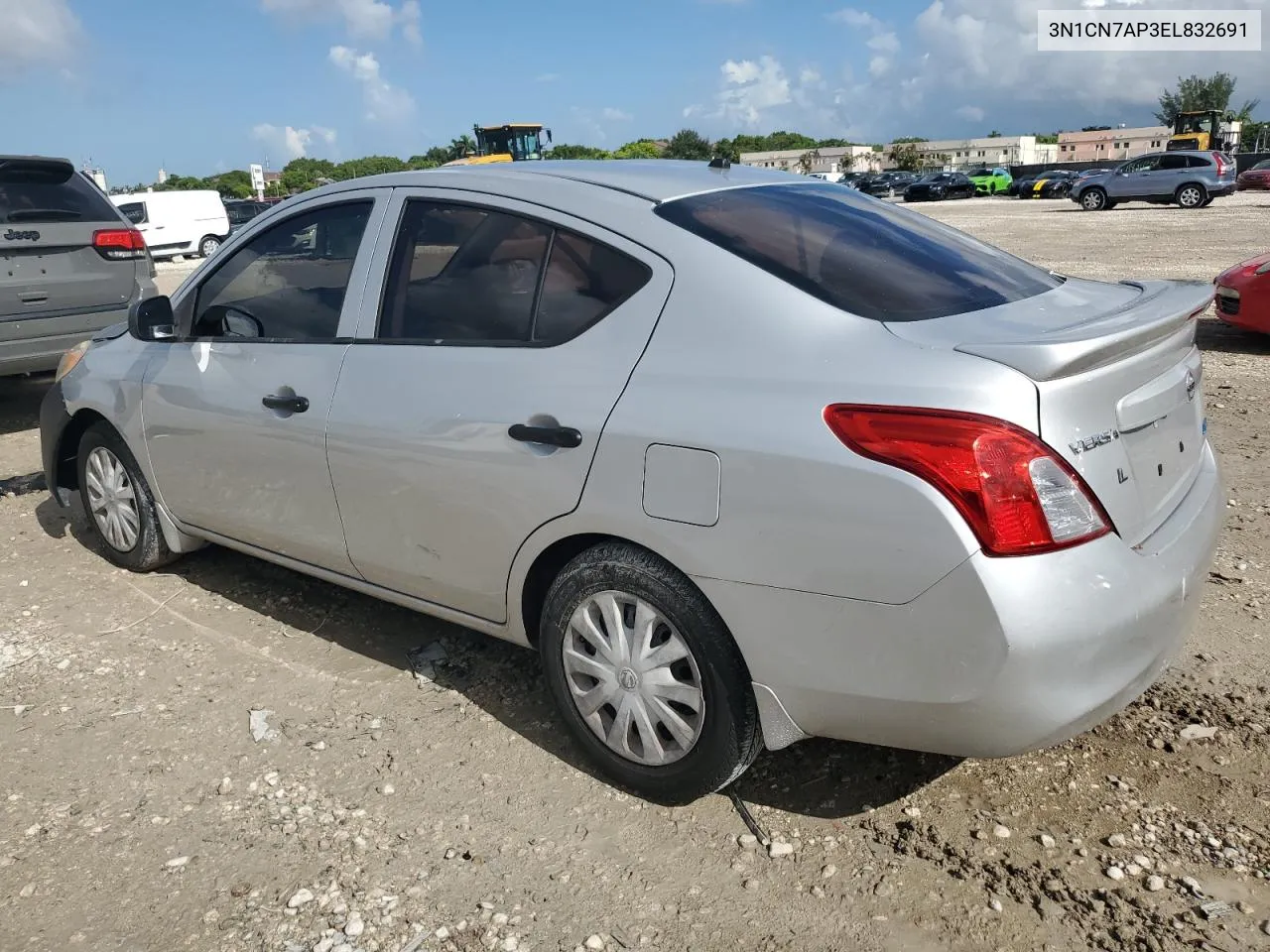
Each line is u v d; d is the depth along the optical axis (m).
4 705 3.44
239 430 3.63
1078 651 2.16
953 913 2.37
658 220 2.76
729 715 2.56
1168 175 28.27
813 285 2.54
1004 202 41.12
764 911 2.40
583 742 2.92
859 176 58.59
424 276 3.18
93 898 2.52
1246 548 4.34
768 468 2.33
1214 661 3.39
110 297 7.20
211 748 3.15
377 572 3.37
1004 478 2.12
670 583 2.57
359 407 3.20
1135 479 2.38
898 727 2.34
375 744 3.14
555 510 2.73
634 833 2.70
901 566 2.19
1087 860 2.51
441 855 2.63
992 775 2.85
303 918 2.43
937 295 2.64
